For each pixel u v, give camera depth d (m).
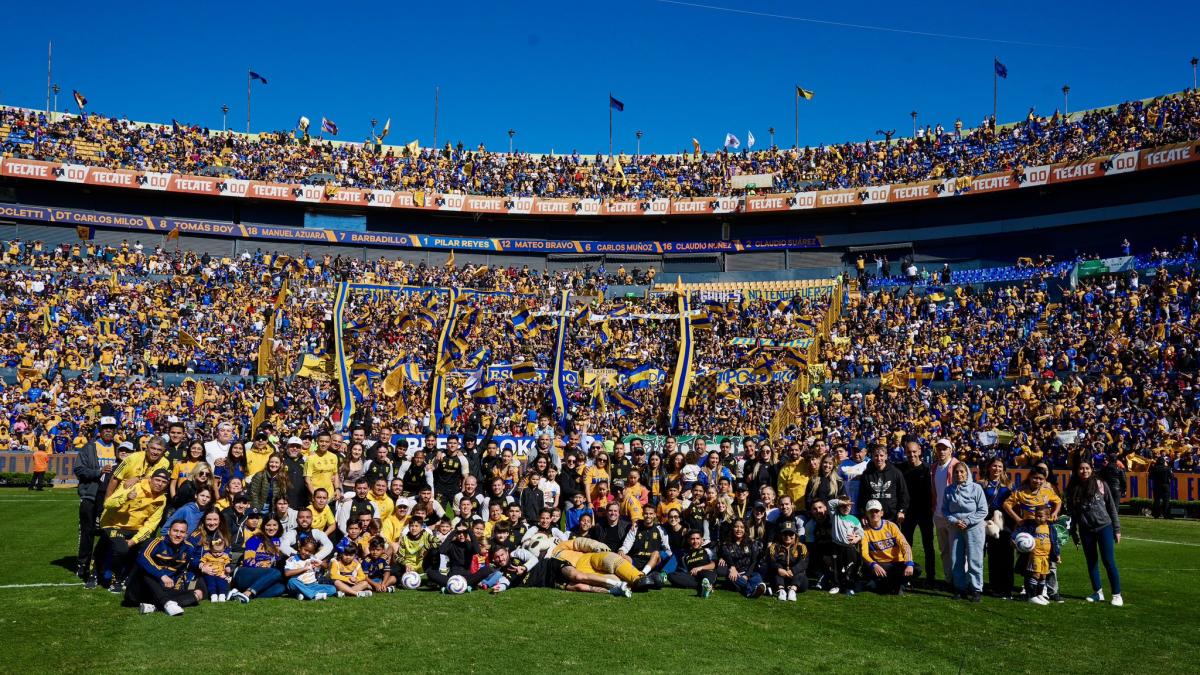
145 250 55.25
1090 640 10.20
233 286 50.88
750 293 57.22
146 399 37.06
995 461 13.04
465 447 17.09
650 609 11.58
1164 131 49.69
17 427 33.50
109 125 60.03
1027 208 54.66
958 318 45.22
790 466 14.54
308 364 29.78
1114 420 31.28
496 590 12.61
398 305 48.03
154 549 11.12
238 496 13.25
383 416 28.52
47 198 55.19
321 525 12.98
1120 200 51.88
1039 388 36.03
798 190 60.16
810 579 13.51
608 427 31.22
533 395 35.34
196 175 56.12
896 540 12.70
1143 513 26.95
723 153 67.50
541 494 15.47
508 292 50.38
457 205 59.94
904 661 9.30
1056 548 12.44
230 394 36.72
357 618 10.83
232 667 8.70
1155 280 42.34
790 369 37.16
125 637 9.71
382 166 63.06
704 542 13.20
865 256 58.59
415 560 13.15
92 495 13.06
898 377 40.34
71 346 41.62
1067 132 55.06
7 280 45.97
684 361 30.70
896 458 30.72
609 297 56.94
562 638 9.98
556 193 62.09
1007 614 11.51
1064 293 44.84
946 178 55.16
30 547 16.05
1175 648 9.89
